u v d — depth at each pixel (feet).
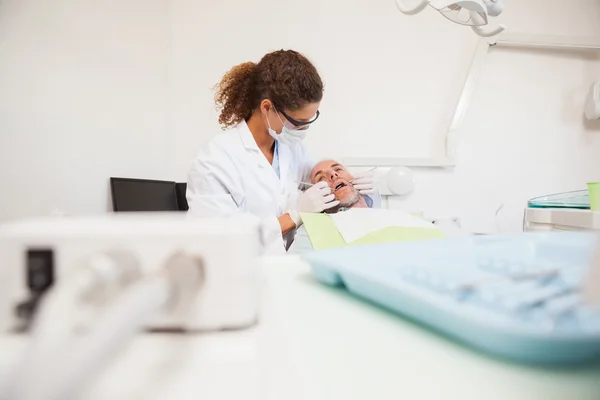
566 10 6.43
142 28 4.85
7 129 3.67
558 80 6.43
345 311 1.00
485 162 6.24
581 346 0.63
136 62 4.80
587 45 6.12
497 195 6.31
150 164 5.00
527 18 6.27
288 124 3.99
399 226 3.06
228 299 0.72
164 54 5.05
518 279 0.93
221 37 5.27
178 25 5.10
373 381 0.65
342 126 5.74
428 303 0.78
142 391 0.60
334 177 4.51
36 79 3.89
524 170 6.40
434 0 2.83
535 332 0.61
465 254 1.28
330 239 2.86
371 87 5.80
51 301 0.48
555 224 3.25
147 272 0.67
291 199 4.46
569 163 6.56
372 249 1.37
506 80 6.25
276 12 5.44
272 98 3.86
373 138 5.84
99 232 0.67
